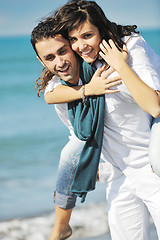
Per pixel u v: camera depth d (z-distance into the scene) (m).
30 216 7.20
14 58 56.47
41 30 2.53
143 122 2.74
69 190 3.15
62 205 3.20
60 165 3.17
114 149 2.85
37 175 10.09
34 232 6.48
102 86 2.58
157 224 2.80
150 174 2.79
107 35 2.57
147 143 2.79
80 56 2.63
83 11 2.46
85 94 2.66
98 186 8.48
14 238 6.29
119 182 2.97
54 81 2.90
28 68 43.84
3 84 31.17
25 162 11.50
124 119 2.71
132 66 2.52
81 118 2.74
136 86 2.39
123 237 3.01
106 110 2.70
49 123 17.08
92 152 2.81
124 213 2.98
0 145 13.75
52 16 2.60
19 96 25.36
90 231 6.25
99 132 2.73
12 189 8.98
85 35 2.50
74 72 2.63
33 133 15.32
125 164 2.85
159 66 2.77
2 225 6.76
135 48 2.57
